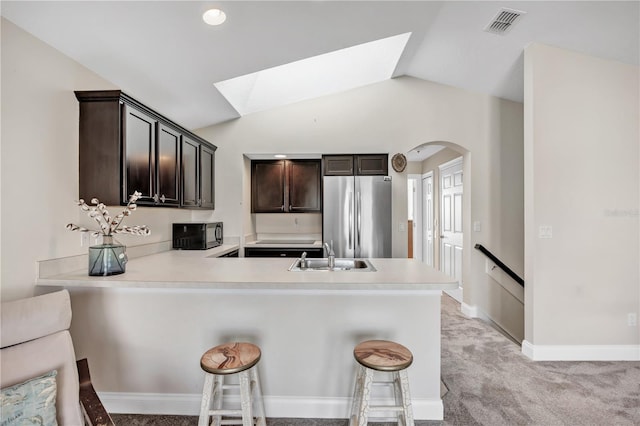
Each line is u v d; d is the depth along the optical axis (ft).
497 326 12.49
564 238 8.80
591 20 7.72
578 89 8.83
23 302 4.43
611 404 6.72
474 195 12.68
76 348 6.58
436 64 11.55
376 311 6.48
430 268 7.41
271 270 7.13
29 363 4.28
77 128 6.97
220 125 13.32
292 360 6.55
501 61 10.23
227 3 6.34
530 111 8.94
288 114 13.19
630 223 8.80
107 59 7.23
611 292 8.79
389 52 11.22
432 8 8.16
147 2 5.87
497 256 12.62
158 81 8.68
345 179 12.10
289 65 11.28
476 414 6.42
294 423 6.29
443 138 12.80
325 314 6.52
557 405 6.69
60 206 6.56
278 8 6.79
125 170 7.01
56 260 6.44
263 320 6.57
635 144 8.82
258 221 15.38
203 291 6.56
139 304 6.61
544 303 8.81
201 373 6.57
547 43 8.79
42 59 6.14
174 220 11.81
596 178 8.82
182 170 9.91
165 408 6.54
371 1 7.31
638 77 8.79
